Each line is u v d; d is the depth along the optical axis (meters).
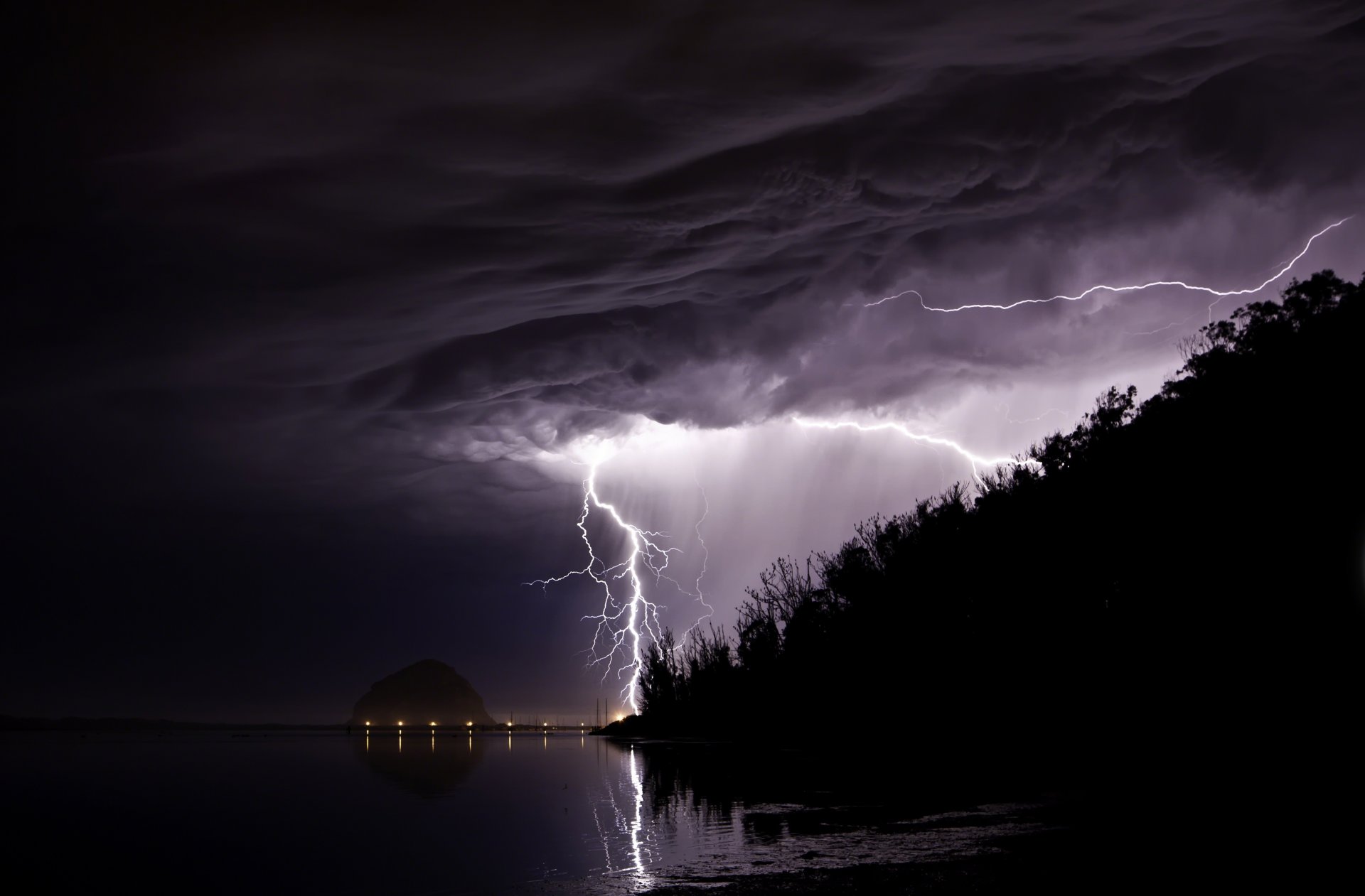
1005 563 25.03
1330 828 9.61
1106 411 24.56
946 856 9.23
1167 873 7.94
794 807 14.64
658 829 12.73
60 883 9.80
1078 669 21.48
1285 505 17.58
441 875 9.62
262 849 11.79
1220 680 17.52
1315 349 18.56
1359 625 16.44
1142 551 19.92
